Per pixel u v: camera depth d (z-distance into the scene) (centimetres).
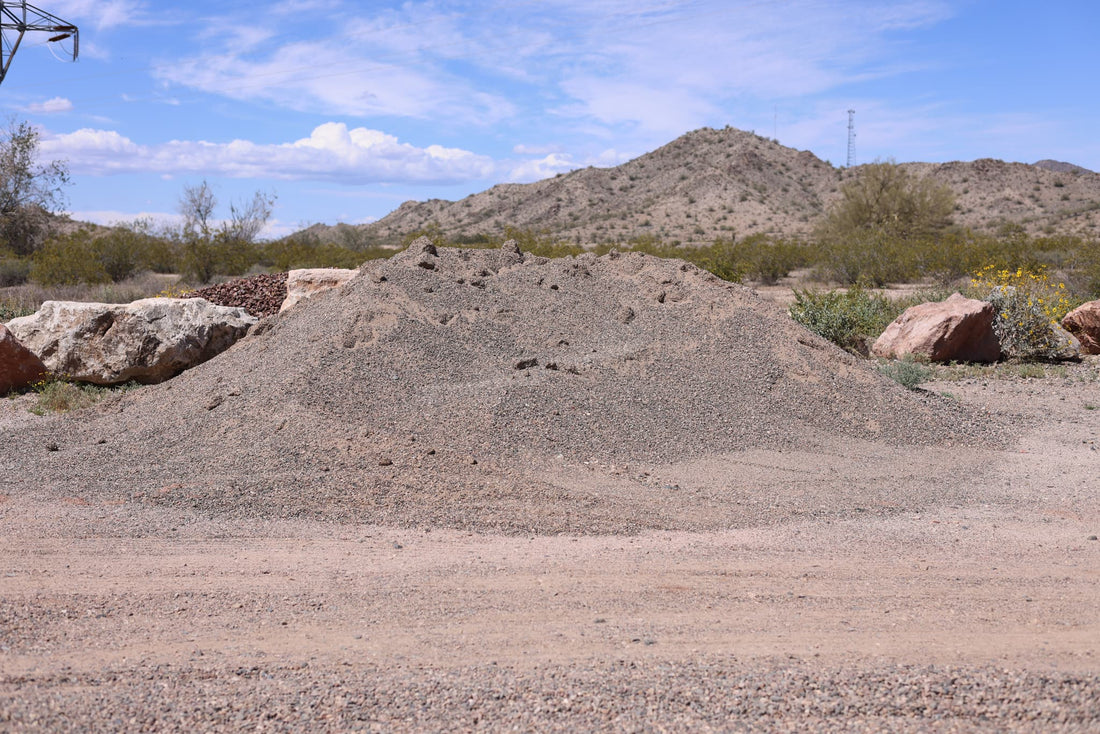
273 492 648
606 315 1062
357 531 574
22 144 3772
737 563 512
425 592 456
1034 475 759
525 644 386
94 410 978
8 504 631
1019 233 4247
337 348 902
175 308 1234
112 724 309
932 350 1453
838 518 621
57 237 3738
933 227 4866
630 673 351
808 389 937
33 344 1208
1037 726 302
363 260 3725
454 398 832
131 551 528
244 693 335
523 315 1048
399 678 348
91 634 398
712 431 835
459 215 10238
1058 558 526
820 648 381
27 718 311
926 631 403
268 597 448
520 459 739
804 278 3334
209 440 779
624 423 823
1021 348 1511
